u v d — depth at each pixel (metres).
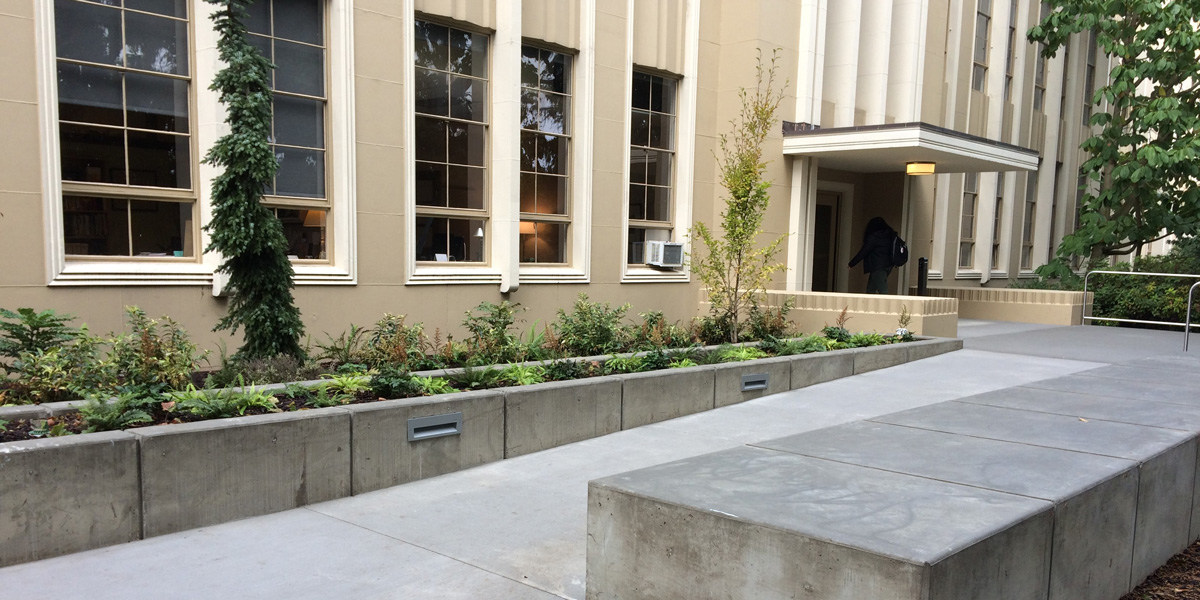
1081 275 19.69
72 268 8.38
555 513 5.36
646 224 14.34
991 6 20.98
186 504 4.94
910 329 12.78
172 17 9.12
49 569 4.29
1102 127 26.36
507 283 11.95
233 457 5.12
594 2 12.98
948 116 19.28
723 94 15.04
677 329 11.30
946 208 19.92
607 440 7.37
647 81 14.28
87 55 8.53
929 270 19.47
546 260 13.03
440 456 6.26
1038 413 5.93
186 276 9.14
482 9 11.68
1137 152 17.53
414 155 11.05
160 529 4.84
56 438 4.57
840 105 16.48
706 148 14.98
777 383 9.40
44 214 8.16
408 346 8.27
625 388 7.76
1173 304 16.11
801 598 3.12
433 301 11.35
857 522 3.28
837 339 11.59
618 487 3.80
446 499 5.66
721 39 15.04
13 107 7.98
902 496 3.67
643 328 10.84
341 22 10.20
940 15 18.33
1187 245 20.89
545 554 4.62
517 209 12.02
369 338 9.59
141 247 9.05
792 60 15.20
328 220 10.50
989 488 3.83
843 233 18.42
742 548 3.31
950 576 2.91
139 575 4.22
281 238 7.69
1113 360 11.27
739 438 7.41
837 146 14.46
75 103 8.49
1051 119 23.88
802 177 15.32
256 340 7.66
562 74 13.06
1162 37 17.47
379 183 10.69
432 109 11.44
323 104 10.42
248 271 7.64
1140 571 4.48
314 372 7.52
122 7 8.77
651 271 14.41
